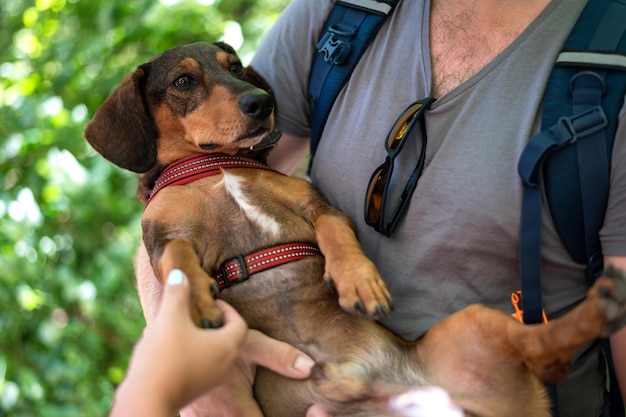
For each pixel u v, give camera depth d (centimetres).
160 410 68
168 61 103
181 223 93
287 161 109
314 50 100
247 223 93
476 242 85
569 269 85
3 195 168
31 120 168
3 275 166
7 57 184
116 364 181
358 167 92
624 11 84
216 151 100
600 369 88
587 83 82
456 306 87
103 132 103
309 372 84
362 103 93
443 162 86
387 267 90
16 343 171
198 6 176
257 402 88
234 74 104
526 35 86
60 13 183
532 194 82
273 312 90
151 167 102
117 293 183
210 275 92
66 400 173
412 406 83
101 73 176
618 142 81
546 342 76
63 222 181
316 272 91
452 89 88
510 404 81
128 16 178
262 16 190
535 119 84
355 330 87
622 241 81
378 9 95
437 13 92
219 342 73
